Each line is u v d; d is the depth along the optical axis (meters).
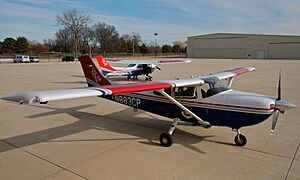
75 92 4.31
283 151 5.78
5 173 4.74
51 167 4.99
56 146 6.05
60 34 85.50
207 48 75.38
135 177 4.60
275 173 4.77
